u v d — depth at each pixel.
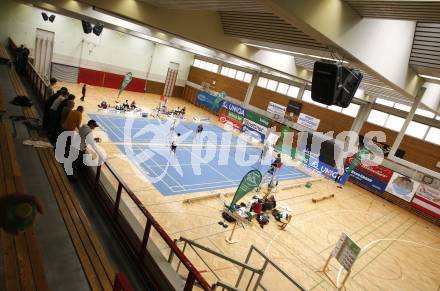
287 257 10.31
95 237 4.66
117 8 7.57
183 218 10.88
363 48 5.22
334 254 9.73
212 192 13.65
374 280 10.52
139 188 12.16
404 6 4.41
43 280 3.34
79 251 4.30
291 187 17.27
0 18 22.58
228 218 11.51
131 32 16.95
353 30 4.87
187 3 7.01
